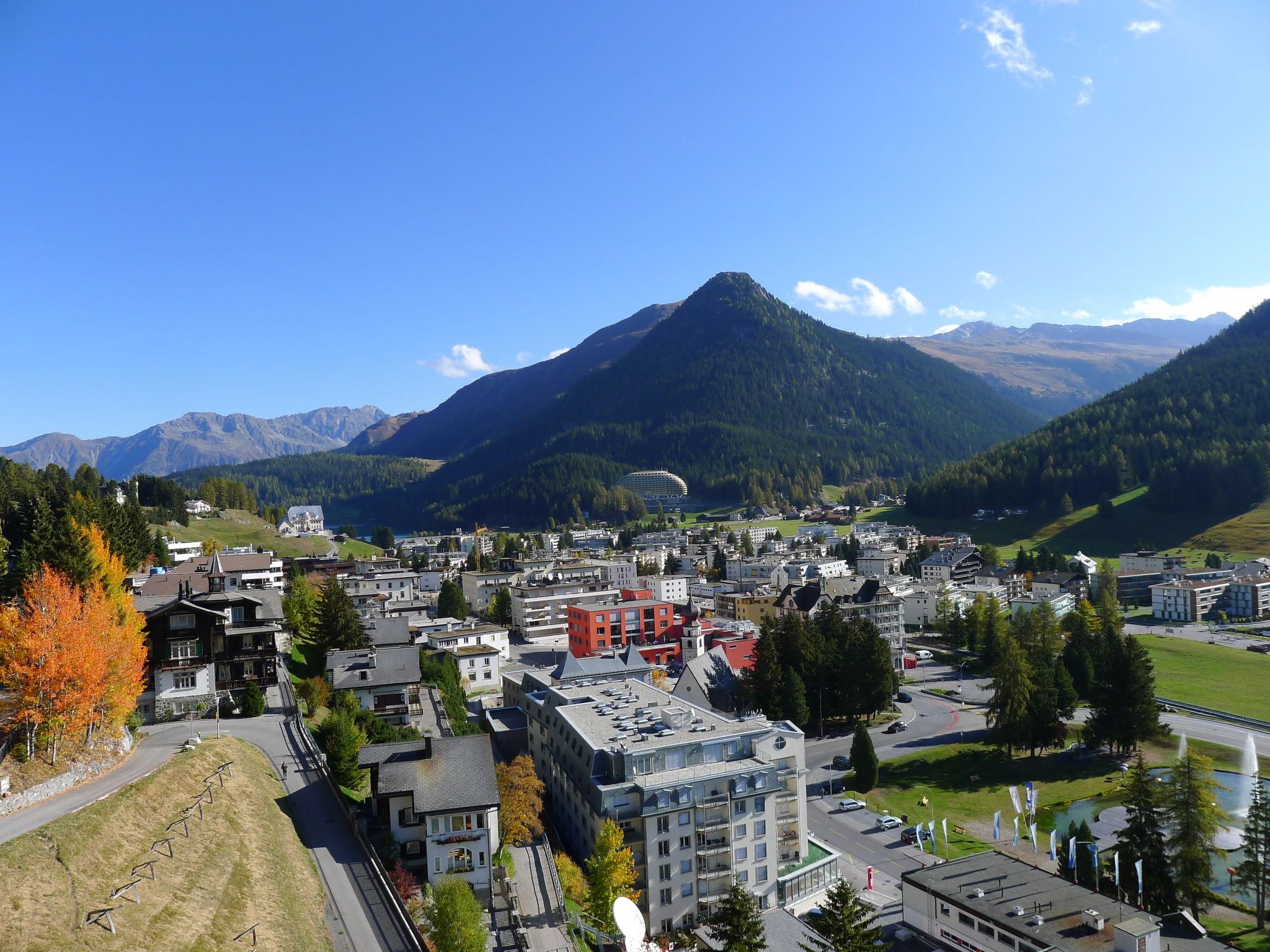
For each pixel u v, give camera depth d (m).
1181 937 67.62
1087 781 120.94
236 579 133.50
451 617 193.38
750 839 81.50
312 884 54.72
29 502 154.50
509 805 77.19
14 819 50.72
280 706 88.62
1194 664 182.12
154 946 42.00
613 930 67.44
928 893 71.75
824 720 147.75
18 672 58.06
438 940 50.12
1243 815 106.38
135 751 67.19
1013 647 130.12
